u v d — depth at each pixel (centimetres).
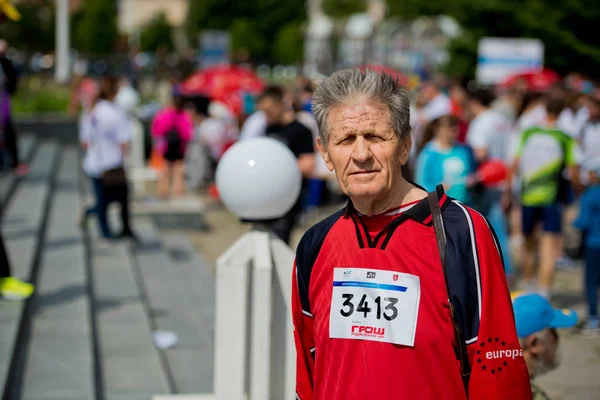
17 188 1183
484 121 960
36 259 791
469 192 768
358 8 6569
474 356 230
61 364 538
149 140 1912
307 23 6731
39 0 2927
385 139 239
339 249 248
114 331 667
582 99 1120
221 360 428
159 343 670
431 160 761
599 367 402
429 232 239
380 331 235
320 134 250
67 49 2045
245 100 1945
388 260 239
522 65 1895
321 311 249
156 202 1339
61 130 2081
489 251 236
